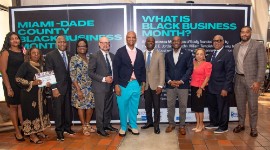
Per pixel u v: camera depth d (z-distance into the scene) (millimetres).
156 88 4059
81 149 3490
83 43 3922
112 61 3930
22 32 4762
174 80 4047
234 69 4043
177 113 4746
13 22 4762
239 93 4098
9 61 3664
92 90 3945
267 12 7383
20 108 3943
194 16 4684
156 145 3639
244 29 3850
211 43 4730
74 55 3971
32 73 3580
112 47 4715
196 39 4719
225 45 4738
